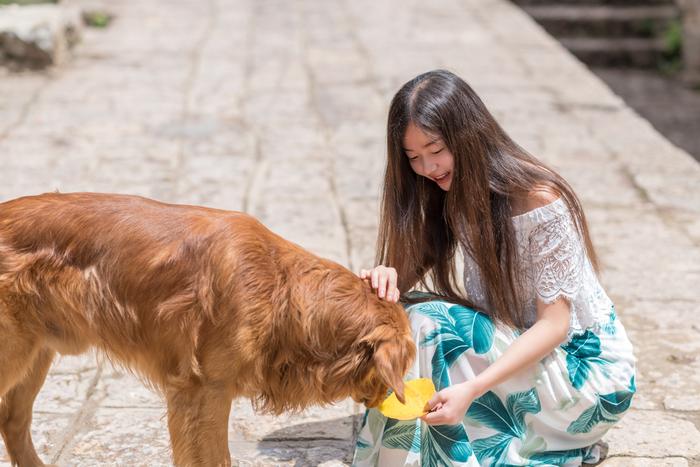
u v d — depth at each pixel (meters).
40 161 6.45
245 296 2.65
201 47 10.25
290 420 3.53
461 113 2.81
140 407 3.63
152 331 2.72
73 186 5.99
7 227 2.76
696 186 6.32
